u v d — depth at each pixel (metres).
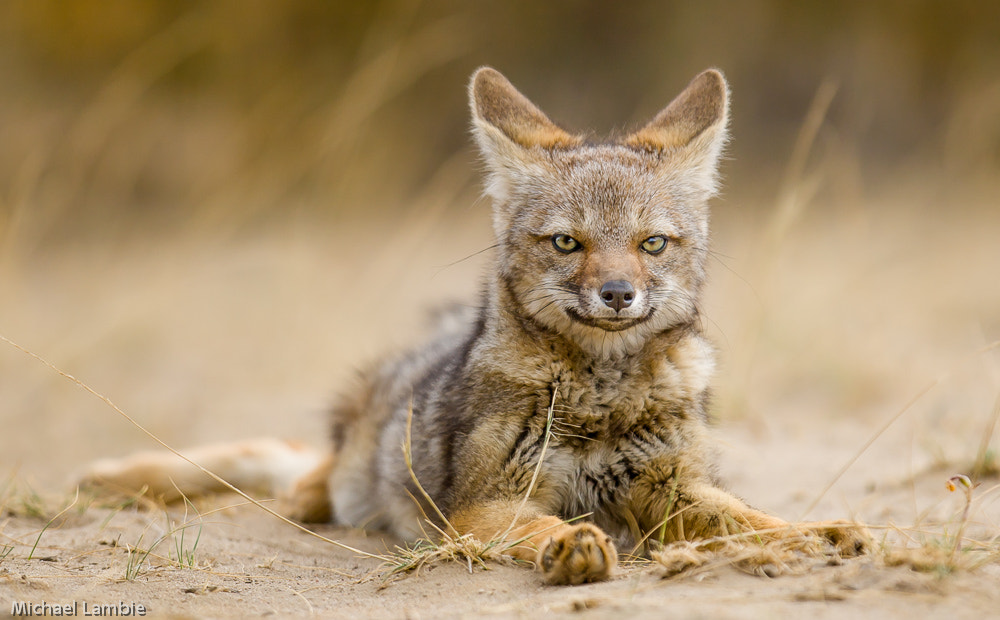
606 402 6.45
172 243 19.06
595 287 6.36
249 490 8.84
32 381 12.92
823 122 24.59
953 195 21.81
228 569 6.00
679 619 4.28
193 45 22.69
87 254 19.77
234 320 16.09
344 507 8.09
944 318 14.69
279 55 22.84
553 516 5.96
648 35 25.50
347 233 17.70
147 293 16.17
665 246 6.80
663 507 6.39
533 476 6.29
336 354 13.92
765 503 7.66
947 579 4.76
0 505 7.38
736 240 17.97
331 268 16.16
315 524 8.02
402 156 22.00
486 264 7.45
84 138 21.06
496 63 24.59
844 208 20.69
